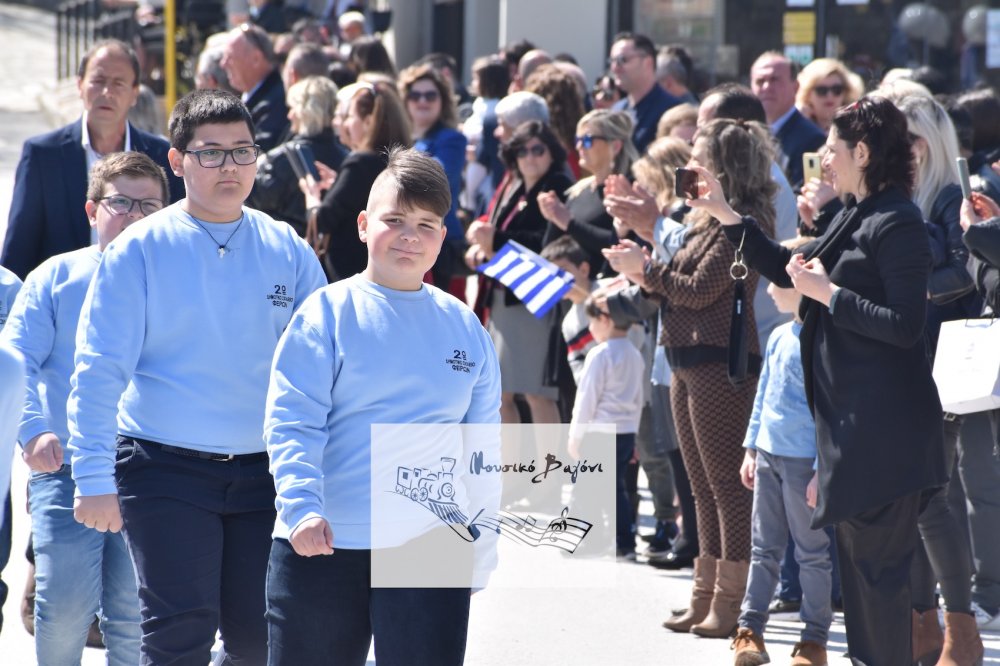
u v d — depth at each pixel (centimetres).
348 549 841
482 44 4150
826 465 1057
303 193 1802
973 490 1405
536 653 1334
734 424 1359
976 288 1280
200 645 922
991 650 1331
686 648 1349
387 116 1706
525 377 1820
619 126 1756
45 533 1079
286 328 888
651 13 3478
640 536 1795
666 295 1345
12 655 1316
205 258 944
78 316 1094
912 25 3155
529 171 1845
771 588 1275
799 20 3241
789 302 1196
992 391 1163
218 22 3581
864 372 1048
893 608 1063
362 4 4147
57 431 1091
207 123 949
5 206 3997
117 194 1104
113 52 1409
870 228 1052
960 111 1552
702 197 1182
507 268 1700
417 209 856
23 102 6209
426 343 859
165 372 939
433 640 837
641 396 1652
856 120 1066
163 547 920
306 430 829
